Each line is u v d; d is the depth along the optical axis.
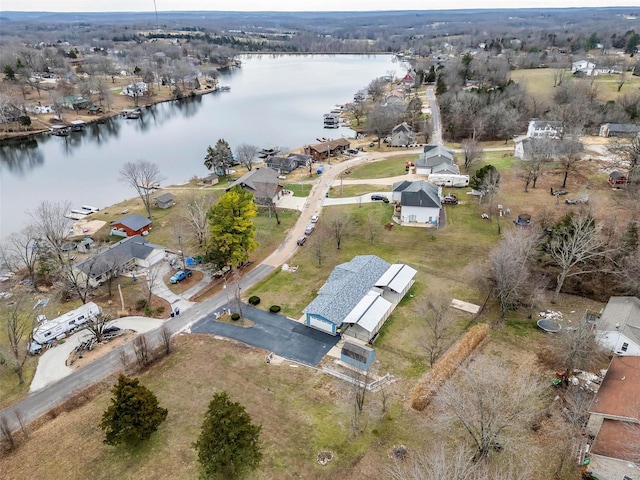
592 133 115.12
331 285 56.66
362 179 100.06
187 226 78.94
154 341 50.66
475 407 35.59
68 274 59.84
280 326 52.81
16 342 46.94
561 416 38.22
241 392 42.84
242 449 32.91
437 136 131.75
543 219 68.94
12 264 69.56
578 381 41.66
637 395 34.84
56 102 163.12
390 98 161.88
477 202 82.06
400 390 42.38
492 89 150.88
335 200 88.31
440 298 55.16
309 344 49.62
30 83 189.75
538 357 45.31
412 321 52.44
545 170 90.81
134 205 92.00
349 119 165.38
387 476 33.66
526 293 53.66
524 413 34.66
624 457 31.14
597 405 35.59
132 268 66.56
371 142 132.62
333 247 70.38
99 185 107.69
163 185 105.81
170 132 155.25
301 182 100.69
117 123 168.88
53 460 36.59
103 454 36.84
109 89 193.00
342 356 46.47
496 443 34.50
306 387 43.25
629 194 73.62
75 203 96.88
